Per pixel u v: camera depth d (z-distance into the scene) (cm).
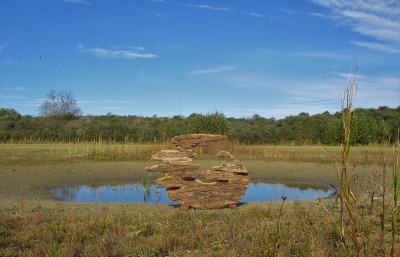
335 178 1777
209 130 3203
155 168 1040
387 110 4409
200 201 1044
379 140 3139
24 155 2391
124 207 1098
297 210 933
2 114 5406
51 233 708
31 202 1175
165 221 838
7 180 1633
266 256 609
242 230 739
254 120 5294
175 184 1039
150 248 639
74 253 622
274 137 3797
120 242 669
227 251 636
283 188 1595
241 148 2641
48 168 1964
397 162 518
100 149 2561
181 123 4409
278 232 680
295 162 2228
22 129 4138
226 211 973
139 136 3734
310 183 1706
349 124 553
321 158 2316
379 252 605
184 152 1051
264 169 2042
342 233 611
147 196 1401
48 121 4656
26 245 662
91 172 1923
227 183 1062
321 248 630
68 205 1122
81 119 5069
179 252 640
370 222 738
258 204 1148
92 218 840
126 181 1762
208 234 724
